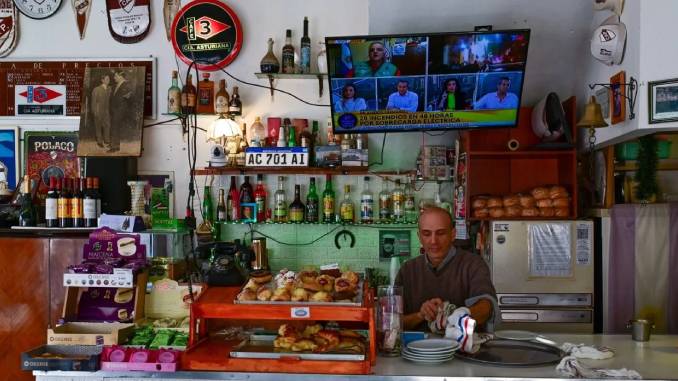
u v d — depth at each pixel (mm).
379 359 2432
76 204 4406
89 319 2836
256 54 4859
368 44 4004
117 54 4902
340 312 2344
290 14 4840
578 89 4508
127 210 4637
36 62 4902
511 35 3936
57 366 2330
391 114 4238
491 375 2205
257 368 2287
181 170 4883
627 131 3531
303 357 2268
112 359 2324
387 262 4789
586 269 4043
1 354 4223
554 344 2645
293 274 2691
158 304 2945
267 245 4855
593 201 4344
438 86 4133
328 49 4031
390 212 4766
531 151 4238
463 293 3219
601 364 2387
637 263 4027
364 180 4832
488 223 4246
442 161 4652
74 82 4895
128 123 4746
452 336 2477
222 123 4668
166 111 4879
